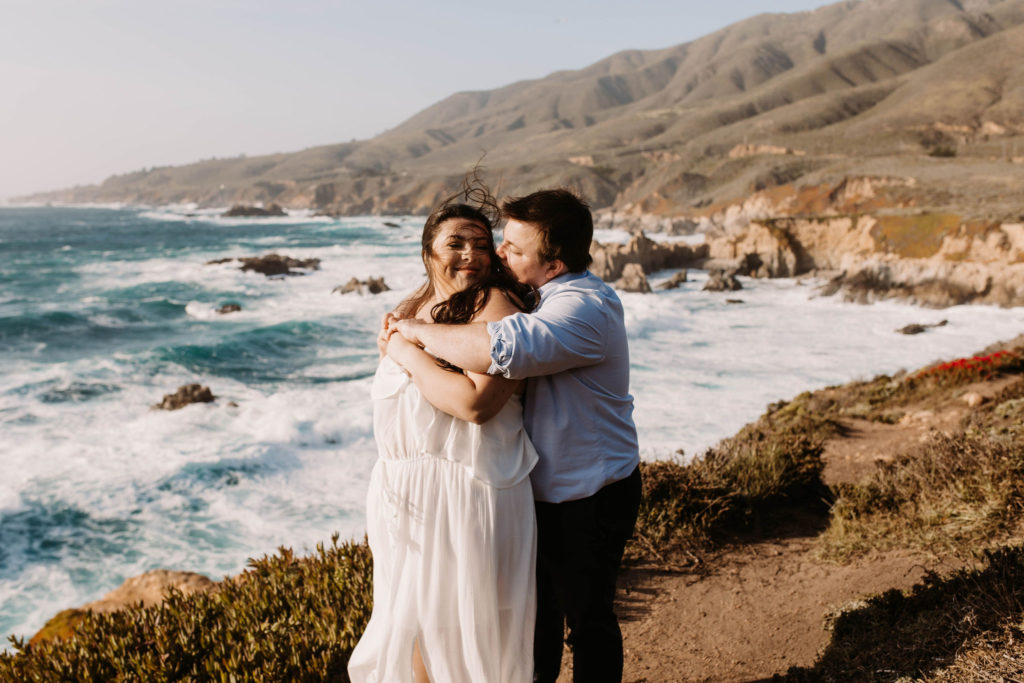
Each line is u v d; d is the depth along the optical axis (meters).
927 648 2.60
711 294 46.50
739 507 5.15
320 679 2.95
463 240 1.98
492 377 1.80
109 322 33.69
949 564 3.66
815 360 25.28
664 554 4.62
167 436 15.34
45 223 141.62
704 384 20.86
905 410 10.23
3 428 16.27
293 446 14.73
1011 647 2.37
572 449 1.95
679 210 131.88
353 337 29.44
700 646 3.44
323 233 107.62
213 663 2.95
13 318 32.34
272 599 3.66
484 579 1.88
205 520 11.52
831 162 132.50
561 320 1.82
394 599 1.97
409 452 1.96
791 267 56.31
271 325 29.47
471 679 1.89
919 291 43.47
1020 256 44.47
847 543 4.35
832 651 3.00
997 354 11.64
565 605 2.12
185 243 85.12
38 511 11.70
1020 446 4.66
